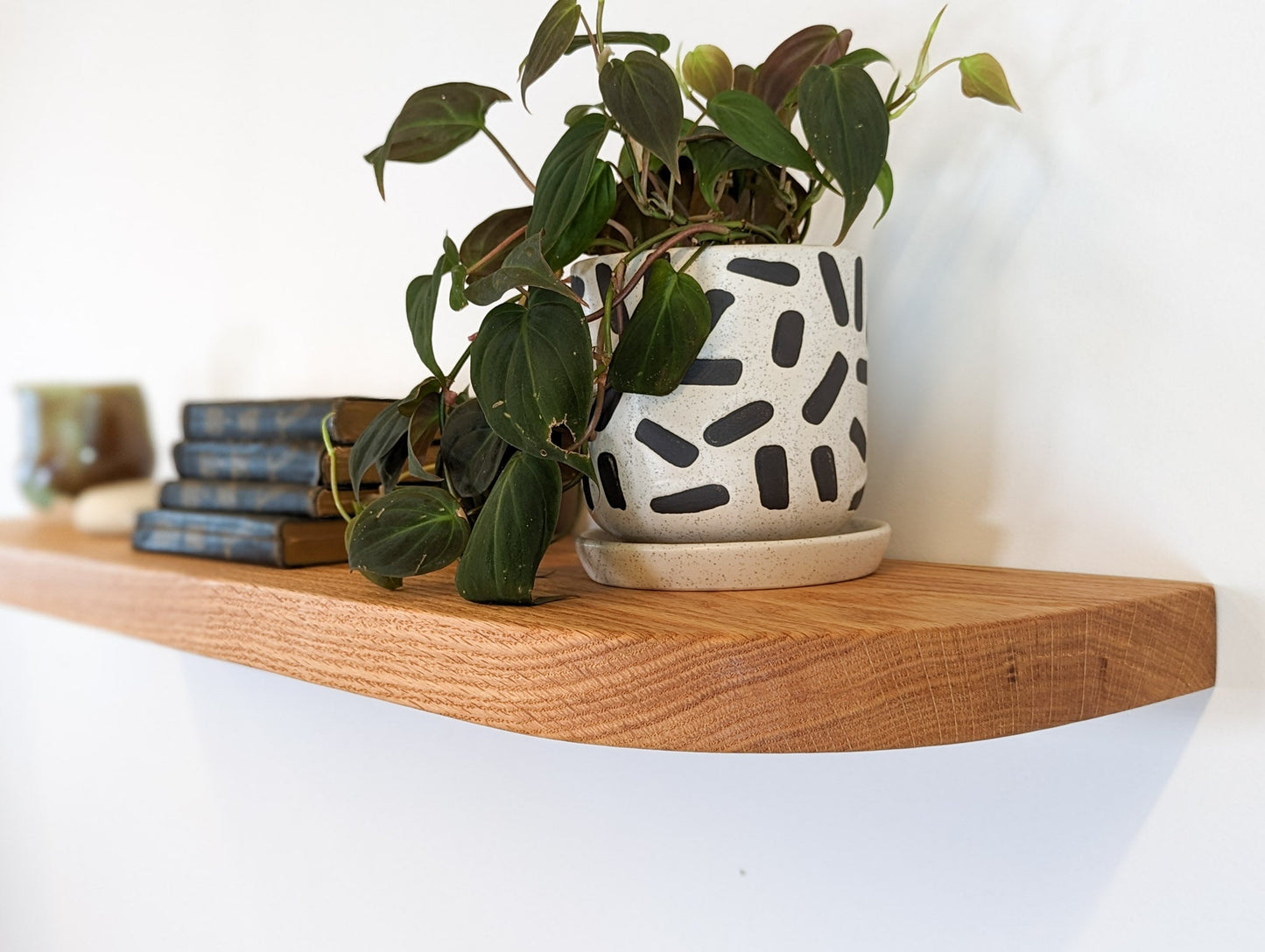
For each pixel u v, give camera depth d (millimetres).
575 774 771
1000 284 577
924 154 606
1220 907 504
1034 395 566
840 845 645
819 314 506
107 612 766
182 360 1167
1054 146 555
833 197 645
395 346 919
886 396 627
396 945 895
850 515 544
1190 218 512
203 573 681
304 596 562
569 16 470
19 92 1411
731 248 496
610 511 536
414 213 902
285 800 984
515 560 478
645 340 478
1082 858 550
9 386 1477
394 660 497
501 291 439
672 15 734
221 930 1057
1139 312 529
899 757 618
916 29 605
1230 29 498
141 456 1222
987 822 585
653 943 737
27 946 1365
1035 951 568
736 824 691
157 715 1126
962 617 415
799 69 536
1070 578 529
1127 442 534
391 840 893
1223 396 504
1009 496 577
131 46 1216
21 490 1245
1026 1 562
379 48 931
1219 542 505
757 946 686
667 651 399
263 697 1000
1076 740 551
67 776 1269
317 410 748
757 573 501
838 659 389
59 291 1363
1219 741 503
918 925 614
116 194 1253
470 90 543
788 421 501
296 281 1018
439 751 854
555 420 446
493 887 825
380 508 518
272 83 1037
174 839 1111
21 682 1342
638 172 516
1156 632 462
